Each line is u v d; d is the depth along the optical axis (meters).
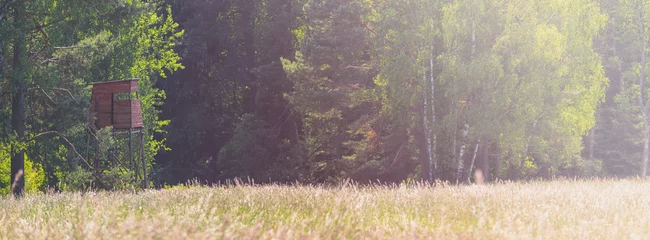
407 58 31.38
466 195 10.37
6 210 9.46
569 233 6.09
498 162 36.47
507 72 31.38
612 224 6.66
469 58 32.28
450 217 7.45
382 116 38.44
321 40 39.56
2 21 23.52
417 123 34.25
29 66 24.28
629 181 21.38
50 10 25.88
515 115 31.20
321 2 40.62
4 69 24.42
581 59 33.47
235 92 58.62
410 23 32.47
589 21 34.59
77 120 25.92
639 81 52.88
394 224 6.56
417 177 36.84
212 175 57.84
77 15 25.58
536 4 32.72
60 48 26.52
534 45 31.02
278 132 51.66
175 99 59.38
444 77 31.17
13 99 25.25
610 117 54.03
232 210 7.88
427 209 8.45
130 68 38.78
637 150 52.66
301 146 48.69
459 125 33.38
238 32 55.91
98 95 29.56
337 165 44.12
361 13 38.50
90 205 9.23
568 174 43.59
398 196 10.45
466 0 31.20
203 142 59.22
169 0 59.44
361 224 6.42
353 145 40.81
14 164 26.05
